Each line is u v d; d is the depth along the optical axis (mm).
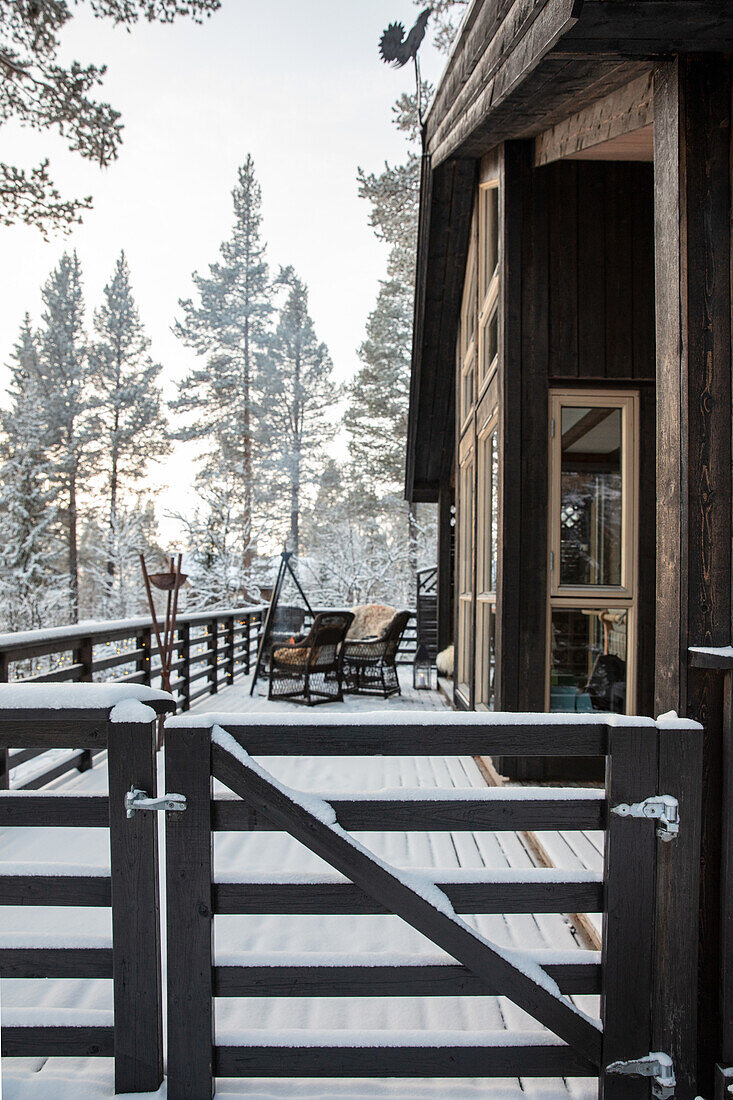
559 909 1489
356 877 1454
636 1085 1447
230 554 16734
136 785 1470
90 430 21375
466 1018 1807
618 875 1460
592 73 2039
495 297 4098
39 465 18719
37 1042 1498
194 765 1456
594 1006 1884
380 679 6707
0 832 3074
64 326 21578
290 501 20969
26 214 4824
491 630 4246
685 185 1618
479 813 1489
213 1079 1481
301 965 1468
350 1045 1460
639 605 3361
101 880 1504
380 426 19422
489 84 2600
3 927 2229
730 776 1560
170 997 1452
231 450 19609
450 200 5016
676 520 1642
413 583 18188
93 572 19500
